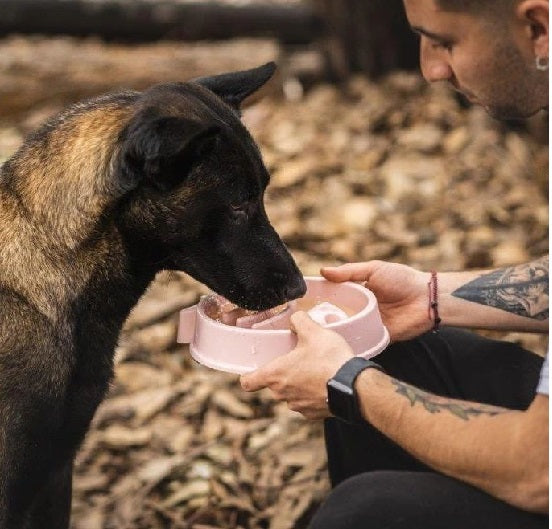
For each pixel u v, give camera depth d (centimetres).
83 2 852
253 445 480
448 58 310
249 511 441
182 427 496
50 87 802
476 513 279
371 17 816
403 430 287
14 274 346
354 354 306
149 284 373
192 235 354
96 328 361
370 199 680
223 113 357
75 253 348
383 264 369
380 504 282
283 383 309
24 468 344
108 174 338
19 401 337
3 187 362
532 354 358
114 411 504
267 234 365
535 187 702
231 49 863
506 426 271
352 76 840
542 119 747
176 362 540
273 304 364
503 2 286
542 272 360
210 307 375
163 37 872
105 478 464
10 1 844
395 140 750
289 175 703
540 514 278
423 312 364
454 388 356
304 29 863
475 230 646
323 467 460
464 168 713
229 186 352
